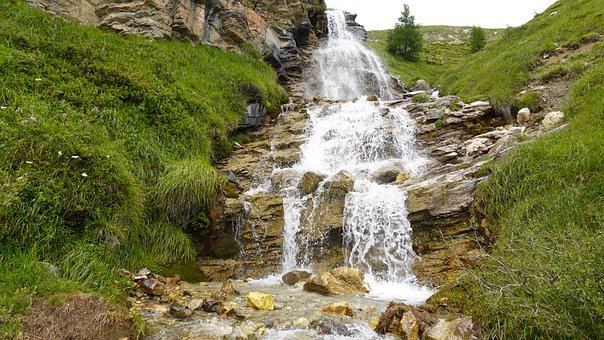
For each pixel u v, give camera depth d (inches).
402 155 434.6
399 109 505.0
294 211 328.8
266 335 172.4
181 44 551.8
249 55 642.8
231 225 315.6
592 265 142.9
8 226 195.9
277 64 720.3
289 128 498.6
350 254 301.6
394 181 368.2
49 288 172.4
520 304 149.6
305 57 840.3
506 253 209.0
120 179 257.6
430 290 252.8
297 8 845.2
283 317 191.5
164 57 482.6
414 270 273.1
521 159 278.2
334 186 326.3
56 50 371.6
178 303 207.6
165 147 348.2
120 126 326.0
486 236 265.6
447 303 203.9
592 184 236.4
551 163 263.9
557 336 145.9
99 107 334.6
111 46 445.4
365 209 307.3
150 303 210.7
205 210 309.9
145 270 244.8
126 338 162.2
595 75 382.3
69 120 285.9
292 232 320.8
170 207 295.6
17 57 326.3
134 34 520.7
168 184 297.7
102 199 244.7
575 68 457.1
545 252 169.2
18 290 159.6
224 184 338.0
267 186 384.5
